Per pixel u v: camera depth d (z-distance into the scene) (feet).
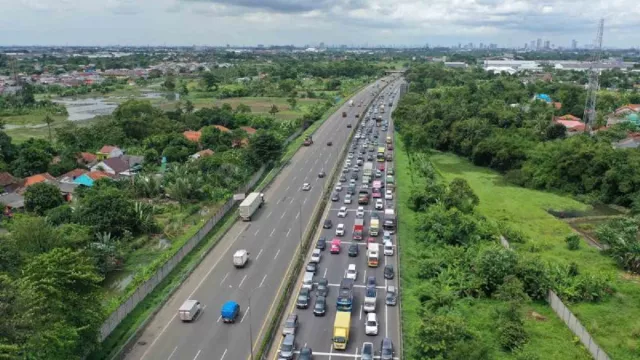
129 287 261.44
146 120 651.66
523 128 599.57
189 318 235.20
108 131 613.52
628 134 594.24
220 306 250.78
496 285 263.08
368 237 339.98
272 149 509.76
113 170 483.51
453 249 297.94
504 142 546.67
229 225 355.56
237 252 296.51
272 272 287.89
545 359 210.18
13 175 469.16
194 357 209.77
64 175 463.83
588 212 425.28
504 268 265.75
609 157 458.91
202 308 248.73
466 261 286.25
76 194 406.00
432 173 486.38
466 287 265.13
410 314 240.32
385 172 508.94
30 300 173.68
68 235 295.89
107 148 553.23
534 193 472.85
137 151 557.74
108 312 225.76
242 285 272.31
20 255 255.70
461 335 208.85
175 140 562.66
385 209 379.96
